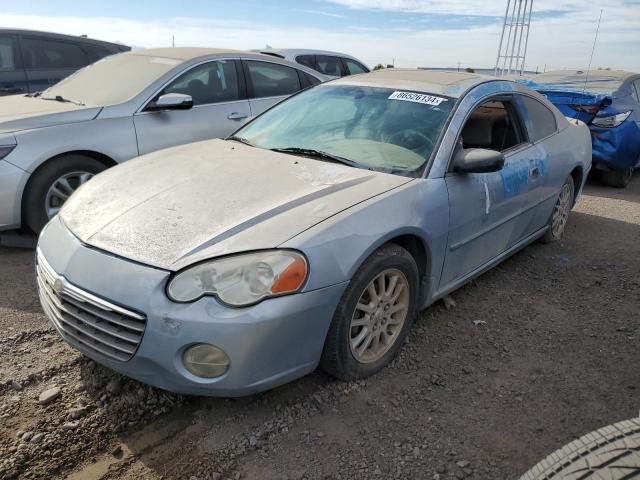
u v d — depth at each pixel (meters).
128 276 2.26
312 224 2.41
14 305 3.42
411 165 3.04
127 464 2.20
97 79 5.25
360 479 2.16
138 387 2.66
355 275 2.50
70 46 7.64
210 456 2.26
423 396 2.68
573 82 7.81
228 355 2.18
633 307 3.72
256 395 2.63
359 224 2.51
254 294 2.19
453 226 3.06
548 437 2.44
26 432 2.33
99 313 2.30
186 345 2.17
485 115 3.59
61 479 2.11
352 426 2.45
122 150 4.58
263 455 2.27
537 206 4.07
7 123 4.14
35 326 3.18
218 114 5.27
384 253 2.63
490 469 2.24
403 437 2.40
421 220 2.80
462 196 3.11
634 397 2.73
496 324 3.42
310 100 3.90
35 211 4.19
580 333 3.35
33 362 2.82
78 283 2.35
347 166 3.07
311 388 2.70
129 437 2.35
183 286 2.19
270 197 2.65
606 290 3.98
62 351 2.94
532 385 2.81
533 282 4.07
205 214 2.51
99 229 2.52
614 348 3.19
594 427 2.51
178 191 2.75
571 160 4.47
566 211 4.82
